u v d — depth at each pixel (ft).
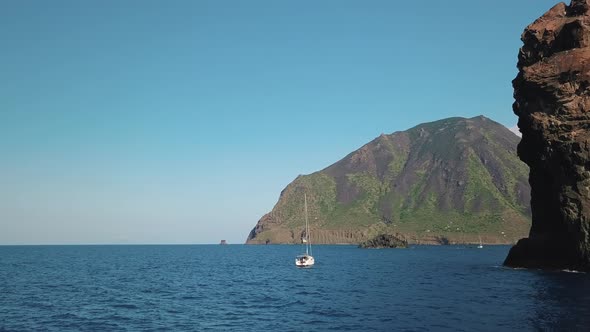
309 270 337.93
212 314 138.92
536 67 248.93
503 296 163.02
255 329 115.96
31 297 177.27
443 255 611.47
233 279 262.67
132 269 351.25
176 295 185.47
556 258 252.62
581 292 165.78
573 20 246.27
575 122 232.94
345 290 197.26
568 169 229.86
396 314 131.54
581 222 224.53
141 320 130.11
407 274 285.64
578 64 235.61
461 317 124.16
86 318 133.49
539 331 103.96
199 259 547.08
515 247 301.63
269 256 642.63
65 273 304.09
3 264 406.82
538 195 270.87
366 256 595.06
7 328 119.65
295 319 128.26
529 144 266.77
